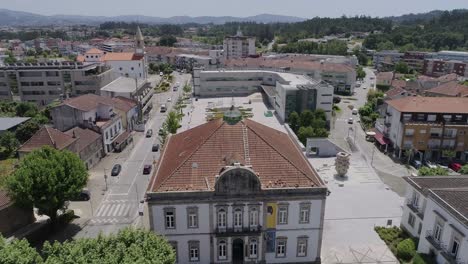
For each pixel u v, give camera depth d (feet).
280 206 149.69
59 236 185.78
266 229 152.97
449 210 140.67
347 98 547.49
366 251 170.19
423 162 295.07
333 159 289.94
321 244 171.32
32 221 194.90
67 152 191.01
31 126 318.24
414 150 293.23
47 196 171.01
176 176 150.71
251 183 145.18
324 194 149.18
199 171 152.46
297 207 150.71
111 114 318.86
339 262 161.89
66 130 283.38
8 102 411.95
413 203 179.63
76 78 439.22
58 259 104.99
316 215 153.07
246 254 156.56
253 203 148.05
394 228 189.16
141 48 631.97
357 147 326.24
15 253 104.78
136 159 290.15
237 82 473.26
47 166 175.63
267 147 160.66
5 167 264.93
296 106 353.72
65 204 201.87
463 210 138.31
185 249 153.99
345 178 254.68
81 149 255.70
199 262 156.76
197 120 350.84
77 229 192.34
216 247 154.40
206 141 161.38
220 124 167.94
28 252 109.09
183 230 150.61
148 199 144.25
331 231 187.01
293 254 159.12
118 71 604.90
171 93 559.38
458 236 135.74
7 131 304.91
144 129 367.25
